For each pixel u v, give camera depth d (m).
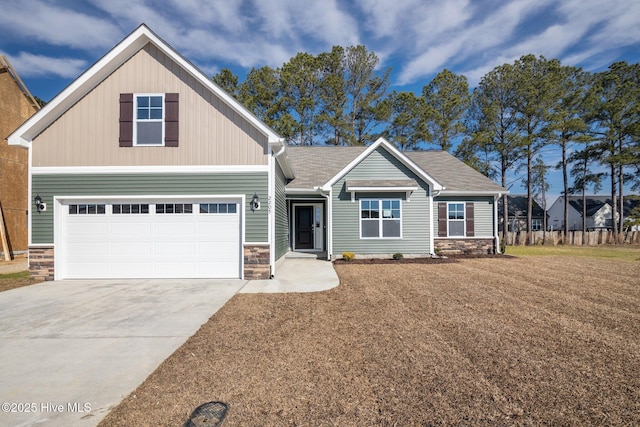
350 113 28.03
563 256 14.90
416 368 3.48
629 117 24.80
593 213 42.38
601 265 11.41
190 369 3.52
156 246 8.94
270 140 8.87
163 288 7.73
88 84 8.85
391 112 28.08
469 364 3.57
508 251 18.16
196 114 8.95
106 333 4.71
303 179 14.27
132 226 8.94
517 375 3.31
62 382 3.26
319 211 15.03
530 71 25.48
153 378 3.33
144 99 8.99
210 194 8.89
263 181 8.91
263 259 8.82
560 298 6.60
